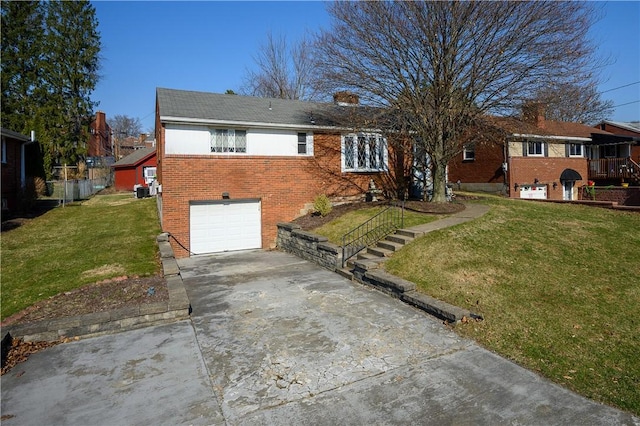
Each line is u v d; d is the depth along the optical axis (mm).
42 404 4277
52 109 33688
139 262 9875
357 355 5336
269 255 13570
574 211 12727
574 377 4637
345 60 13344
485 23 11539
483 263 8258
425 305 6836
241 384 4652
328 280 9477
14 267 9305
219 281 9758
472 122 12891
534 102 11977
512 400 4219
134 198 25891
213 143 14367
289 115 16188
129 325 6434
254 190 14961
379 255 9703
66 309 6676
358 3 12852
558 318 6066
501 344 5500
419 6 11898
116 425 3900
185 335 6152
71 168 32062
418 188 18062
